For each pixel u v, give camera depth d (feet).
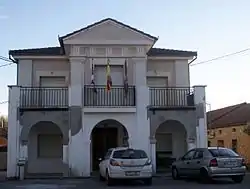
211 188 55.06
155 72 87.61
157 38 80.23
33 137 84.64
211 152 62.80
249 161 105.60
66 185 61.82
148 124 79.05
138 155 60.85
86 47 80.23
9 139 77.05
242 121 112.06
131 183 64.08
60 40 79.10
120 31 80.53
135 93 79.71
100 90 79.56
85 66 80.23
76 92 78.54
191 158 66.08
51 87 83.97
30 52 86.02
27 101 80.89
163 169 84.79
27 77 85.81
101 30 80.38
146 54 81.76
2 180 73.00
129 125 78.84
